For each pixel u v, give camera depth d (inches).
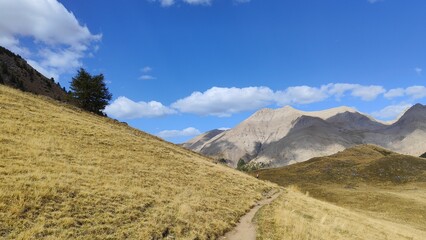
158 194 1002.1
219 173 1786.4
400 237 1499.8
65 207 706.8
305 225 1087.6
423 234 1929.1
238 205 1205.1
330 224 1277.1
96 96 3171.8
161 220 791.7
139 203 860.6
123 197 866.8
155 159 1556.3
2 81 5113.2
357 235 1210.0
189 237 754.2
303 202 1720.0
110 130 1939.0
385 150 6850.4
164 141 2844.5
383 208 2783.0
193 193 1147.9
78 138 1470.2
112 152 1406.3
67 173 928.9
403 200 2992.1
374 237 1273.4
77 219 679.1
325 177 4714.6
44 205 695.1
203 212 953.5
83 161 1132.5
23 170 850.1
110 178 1010.1
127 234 678.5
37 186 758.5
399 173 4613.7
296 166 5802.2
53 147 1188.5
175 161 1676.9
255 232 916.0
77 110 2568.9
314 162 5733.3
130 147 1638.8
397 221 2375.7
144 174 1208.8
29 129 1352.1
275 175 5177.2
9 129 1250.6
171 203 941.2
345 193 3425.2
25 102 1861.5
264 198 1551.4
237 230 920.9
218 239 819.4
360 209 2810.0
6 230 575.5
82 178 917.8
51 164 974.4
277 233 932.6
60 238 588.1
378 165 4938.5
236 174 2060.8
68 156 1138.0
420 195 3420.3
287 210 1311.5
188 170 1565.0
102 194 842.2
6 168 832.3
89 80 3157.0
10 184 728.3
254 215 1133.7
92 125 1872.5
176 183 1231.5
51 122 1585.9
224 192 1349.7
